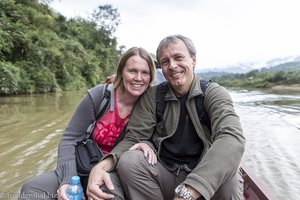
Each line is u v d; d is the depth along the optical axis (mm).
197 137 1906
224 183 1713
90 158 2053
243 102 15141
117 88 2195
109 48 41062
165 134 1966
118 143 2129
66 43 24125
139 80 2068
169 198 1950
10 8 17000
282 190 3549
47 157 4371
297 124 7977
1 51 15445
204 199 1498
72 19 35188
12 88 14125
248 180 2650
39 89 16578
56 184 2004
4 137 5527
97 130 2199
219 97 1839
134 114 2105
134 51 2094
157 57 2027
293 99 17016
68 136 2180
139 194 1777
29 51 16906
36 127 6438
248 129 7242
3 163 4105
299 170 4191
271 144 5691
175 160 1928
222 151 1562
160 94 2033
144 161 1779
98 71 29016
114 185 1797
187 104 1904
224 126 1682
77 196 1842
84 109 2199
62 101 12008
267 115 9891
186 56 1928
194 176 1514
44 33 19703
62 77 20453
